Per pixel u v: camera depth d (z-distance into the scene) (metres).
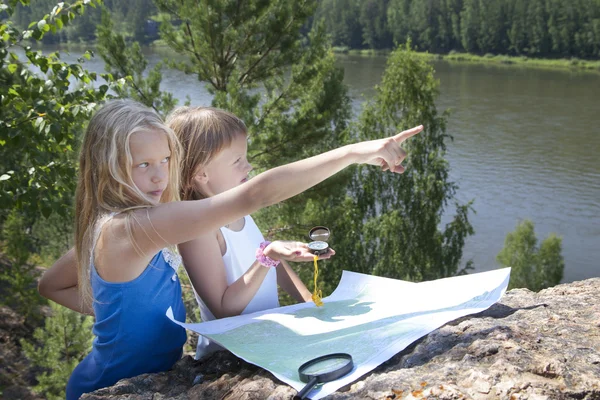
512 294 1.95
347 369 1.46
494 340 1.51
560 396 1.29
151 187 1.63
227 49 11.68
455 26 116.12
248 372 1.61
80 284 1.76
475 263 39.44
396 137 1.59
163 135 1.63
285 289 2.33
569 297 1.87
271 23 11.44
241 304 1.90
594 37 104.12
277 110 11.55
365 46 120.50
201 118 1.98
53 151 5.07
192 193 2.04
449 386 1.33
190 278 1.96
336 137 24.91
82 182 1.68
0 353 14.72
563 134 62.34
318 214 12.23
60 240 18.02
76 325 10.86
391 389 1.37
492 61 109.06
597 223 44.16
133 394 1.62
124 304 1.65
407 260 25.86
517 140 60.56
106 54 10.51
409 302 1.85
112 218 1.57
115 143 1.56
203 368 1.73
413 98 26.08
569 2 106.50
